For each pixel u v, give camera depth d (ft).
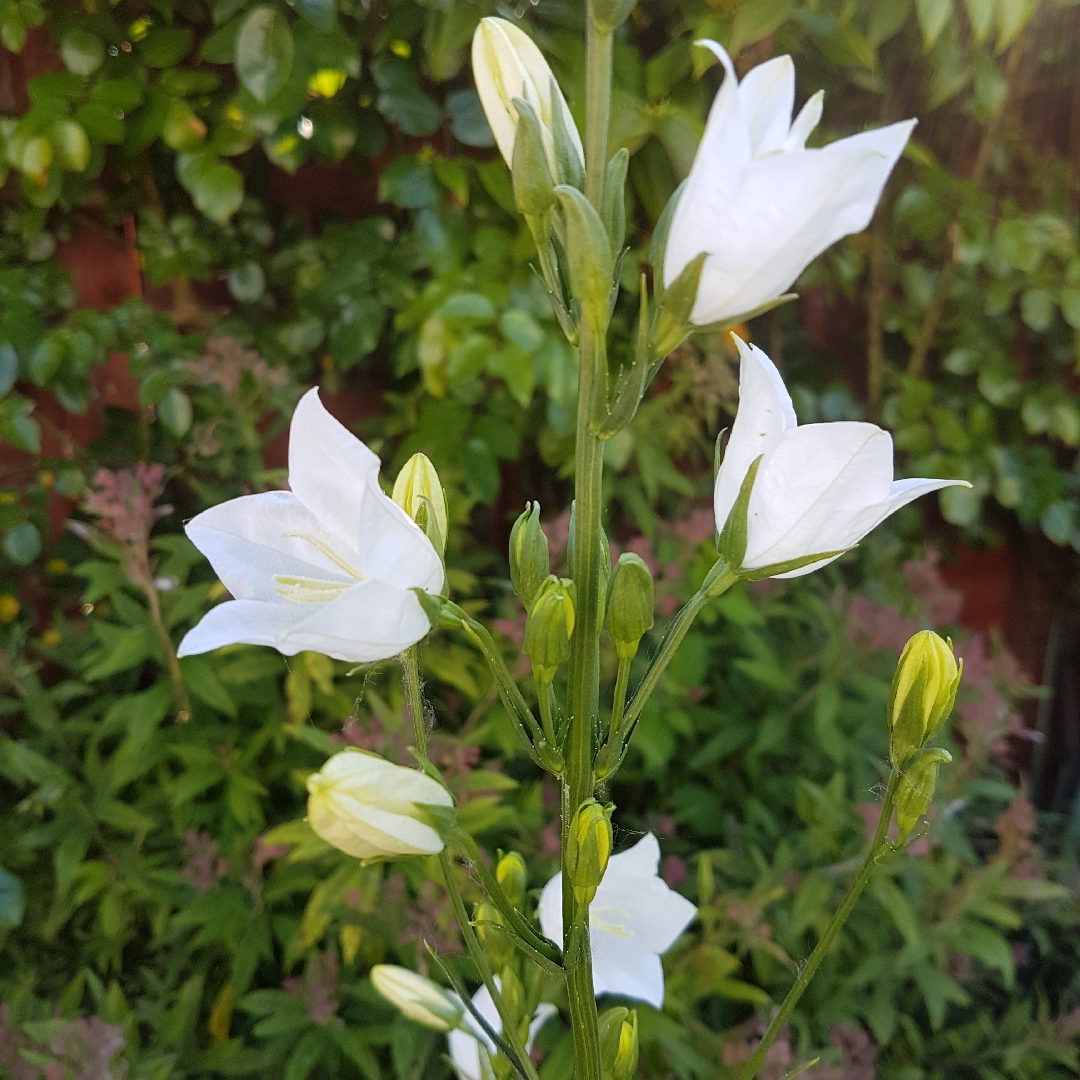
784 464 0.54
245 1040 1.38
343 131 1.56
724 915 1.24
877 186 0.47
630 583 0.55
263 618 0.55
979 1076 1.40
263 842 1.20
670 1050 1.13
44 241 1.65
